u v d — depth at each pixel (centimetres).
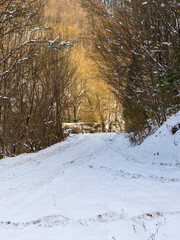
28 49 1828
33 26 1294
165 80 1058
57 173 833
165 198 483
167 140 1052
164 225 371
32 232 380
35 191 609
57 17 2533
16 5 1177
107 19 1422
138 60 1336
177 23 1119
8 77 1800
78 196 528
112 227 378
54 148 1686
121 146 1527
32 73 1948
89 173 798
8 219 443
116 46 1417
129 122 1634
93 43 1518
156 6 1155
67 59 2362
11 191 643
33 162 1149
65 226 396
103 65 1547
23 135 1920
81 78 3266
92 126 3122
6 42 1731
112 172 805
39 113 2020
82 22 1659
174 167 777
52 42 1271
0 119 1825
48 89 2100
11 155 1814
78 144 1772
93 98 3588
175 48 1049
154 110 1360
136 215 412
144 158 1035
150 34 1267
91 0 1426
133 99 1443
